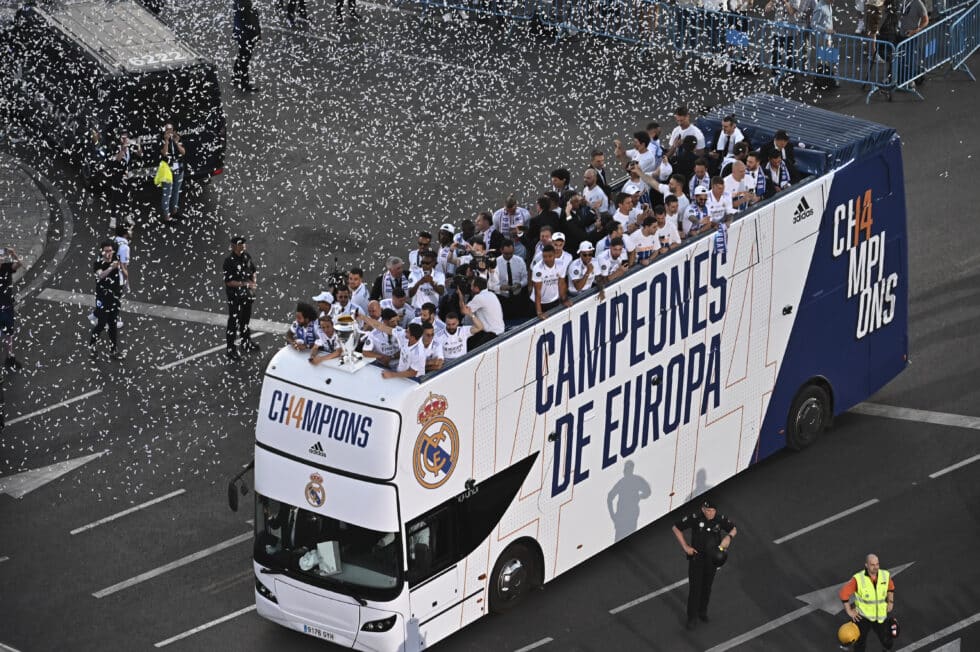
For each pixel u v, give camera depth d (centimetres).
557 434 3203
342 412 2905
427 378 2909
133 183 5212
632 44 6141
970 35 5803
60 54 5419
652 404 3388
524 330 3077
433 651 3173
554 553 3300
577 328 3172
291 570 3039
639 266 3272
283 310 4597
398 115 5728
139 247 4981
